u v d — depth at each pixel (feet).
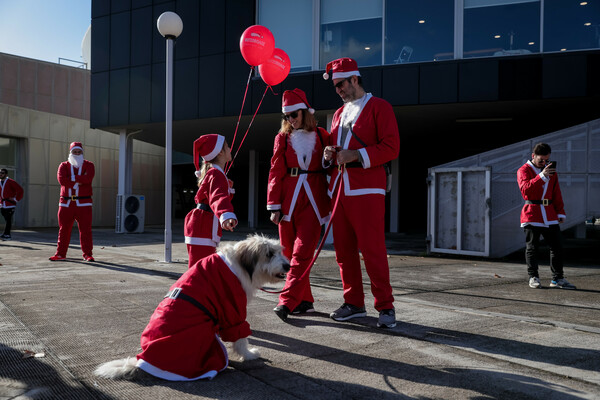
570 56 34.91
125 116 49.75
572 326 12.19
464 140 58.70
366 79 39.24
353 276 13.08
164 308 8.60
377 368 9.11
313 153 13.33
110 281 18.52
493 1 36.81
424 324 12.47
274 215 13.41
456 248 30.04
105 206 73.51
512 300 16.03
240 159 78.59
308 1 41.47
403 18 38.91
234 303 8.91
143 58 48.70
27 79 86.17
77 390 7.84
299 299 13.04
